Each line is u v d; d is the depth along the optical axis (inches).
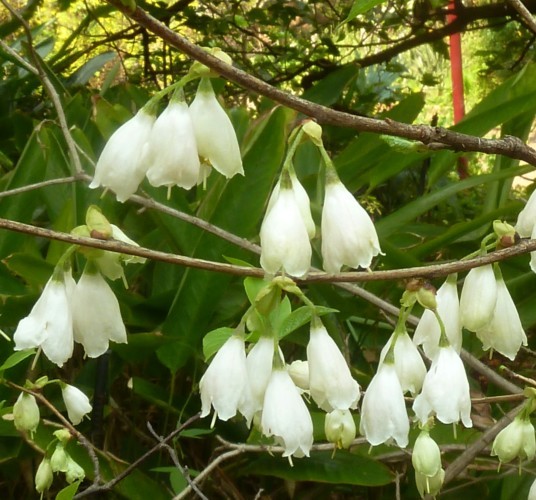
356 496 20.4
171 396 19.1
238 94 39.6
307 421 13.3
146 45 39.0
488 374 18.7
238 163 12.9
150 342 18.5
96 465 15.9
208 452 20.5
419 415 13.6
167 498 18.0
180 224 20.8
